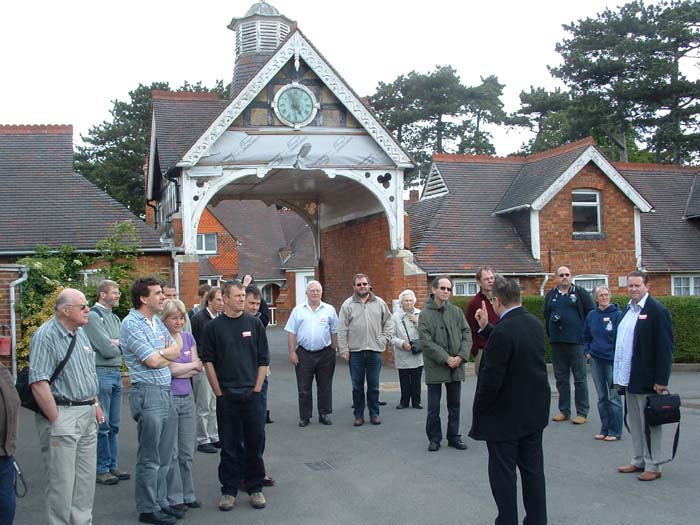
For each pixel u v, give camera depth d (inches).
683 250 1009.5
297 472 355.6
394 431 444.1
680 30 1533.0
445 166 1024.2
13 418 223.6
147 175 959.0
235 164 735.7
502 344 246.4
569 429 439.2
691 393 596.4
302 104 755.4
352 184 842.2
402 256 789.9
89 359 262.7
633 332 336.8
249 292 361.7
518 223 933.2
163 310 293.4
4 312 565.0
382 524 278.1
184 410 299.6
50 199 746.2
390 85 2048.5
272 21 896.3
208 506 304.2
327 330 467.5
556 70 1670.8
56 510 250.8
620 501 298.5
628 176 1129.4
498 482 247.3
